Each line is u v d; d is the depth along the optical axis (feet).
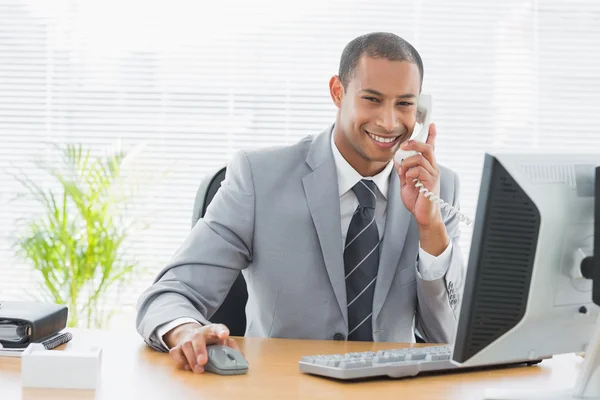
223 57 11.73
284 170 6.18
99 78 11.82
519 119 11.69
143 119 11.77
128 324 11.59
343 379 4.20
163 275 5.76
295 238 6.00
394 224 6.07
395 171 6.18
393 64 5.68
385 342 5.64
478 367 4.65
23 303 5.27
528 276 3.61
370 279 6.00
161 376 4.29
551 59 11.71
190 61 11.75
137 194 11.68
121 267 11.48
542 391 3.88
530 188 3.58
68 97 11.81
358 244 6.02
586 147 11.69
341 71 5.97
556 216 3.60
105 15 11.80
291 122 11.71
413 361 4.42
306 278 5.96
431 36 11.69
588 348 3.77
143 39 11.78
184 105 11.75
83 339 5.30
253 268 6.10
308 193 6.05
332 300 5.94
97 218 10.96
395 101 5.72
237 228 5.97
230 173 6.26
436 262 5.70
